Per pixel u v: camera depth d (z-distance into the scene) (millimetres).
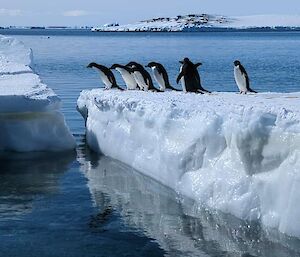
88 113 24859
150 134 18500
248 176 14000
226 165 14750
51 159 21266
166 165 16969
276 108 14078
